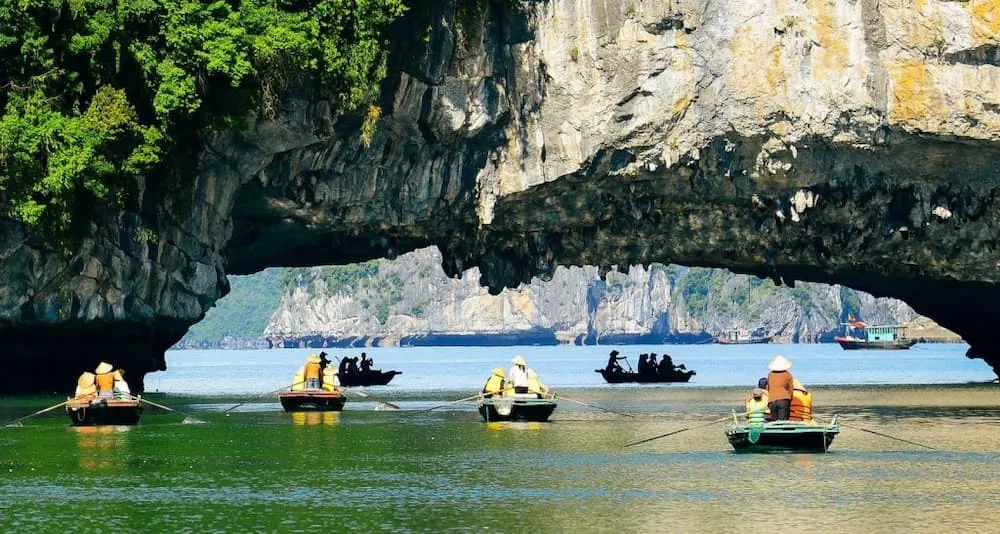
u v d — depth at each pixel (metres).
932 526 31.41
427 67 63.34
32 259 59.66
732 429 44.09
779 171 65.94
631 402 70.44
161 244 62.66
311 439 47.94
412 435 49.31
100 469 39.88
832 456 42.91
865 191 67.88
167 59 57.59
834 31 63.19
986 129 63.44
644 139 65.25
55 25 56.12
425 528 31.28
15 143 54.81
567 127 65.81
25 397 65.81
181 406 66.00
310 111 62.00
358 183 66.81
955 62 63.06
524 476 38.66
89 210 58.59
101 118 55.88
